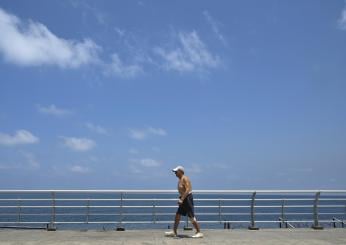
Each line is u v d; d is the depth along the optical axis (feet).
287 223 45.19
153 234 38.09
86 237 35.91
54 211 41.04
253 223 42.96
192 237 35.73
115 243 32.17
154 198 41.96
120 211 41.50
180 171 36.32
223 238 35.50
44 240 33.94
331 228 43.86
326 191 43.42
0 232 39.19
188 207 35.73
